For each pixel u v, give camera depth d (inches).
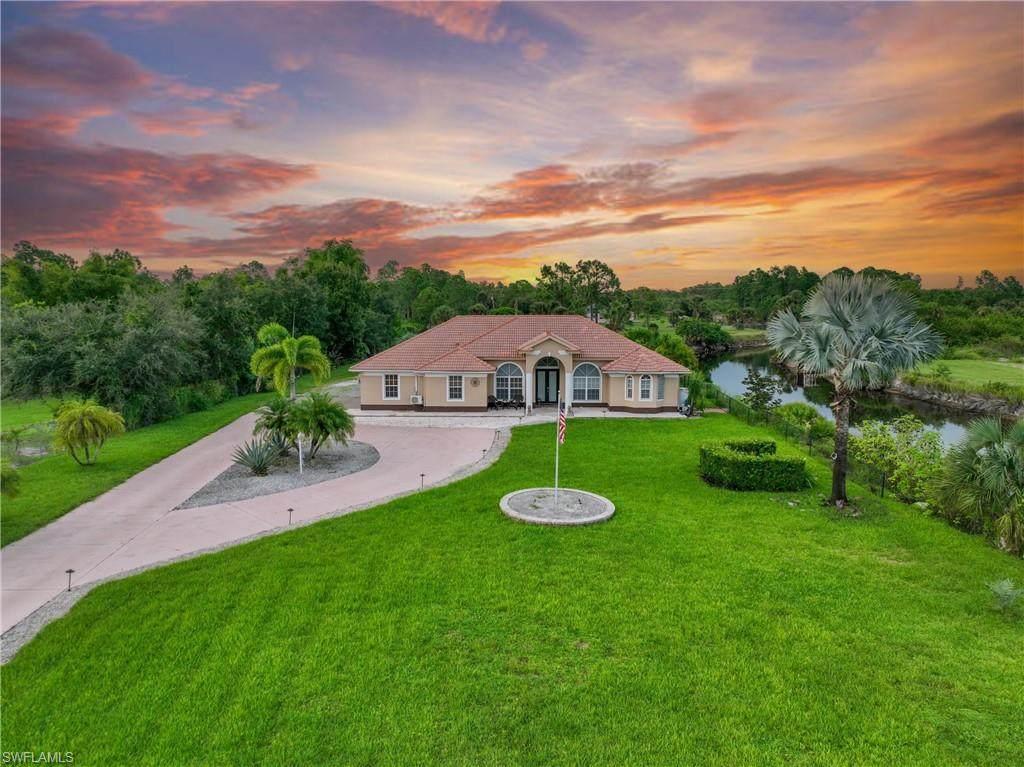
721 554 585.3
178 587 516.7
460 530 646.5
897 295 703.7
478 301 4778.5
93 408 946.7
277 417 972.6
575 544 606.9
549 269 4825.3
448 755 326.3
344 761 322.0
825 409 1961.1
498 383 1507.1
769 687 382.6
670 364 1417.3
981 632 449.4
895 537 633.6
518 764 320.2
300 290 2566.4
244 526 683.4
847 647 427.5
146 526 685.9
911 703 368.5
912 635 442.9
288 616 466.6
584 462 949.2
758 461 789.9
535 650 421.7
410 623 455.8
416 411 1464.1
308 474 906.1
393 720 351.6
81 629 448.5
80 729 346.0
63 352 1326.3
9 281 2564.0
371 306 3240.7
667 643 430.0
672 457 981.8
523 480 842.8
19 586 530.0
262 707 362.3
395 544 608.7
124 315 1434.5
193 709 360.8
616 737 340.2
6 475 663.1
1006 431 665.0
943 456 799.1
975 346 3218.5
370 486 839.1
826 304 719.7
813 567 558.3
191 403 1561.3
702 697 372.5
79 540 641.6
